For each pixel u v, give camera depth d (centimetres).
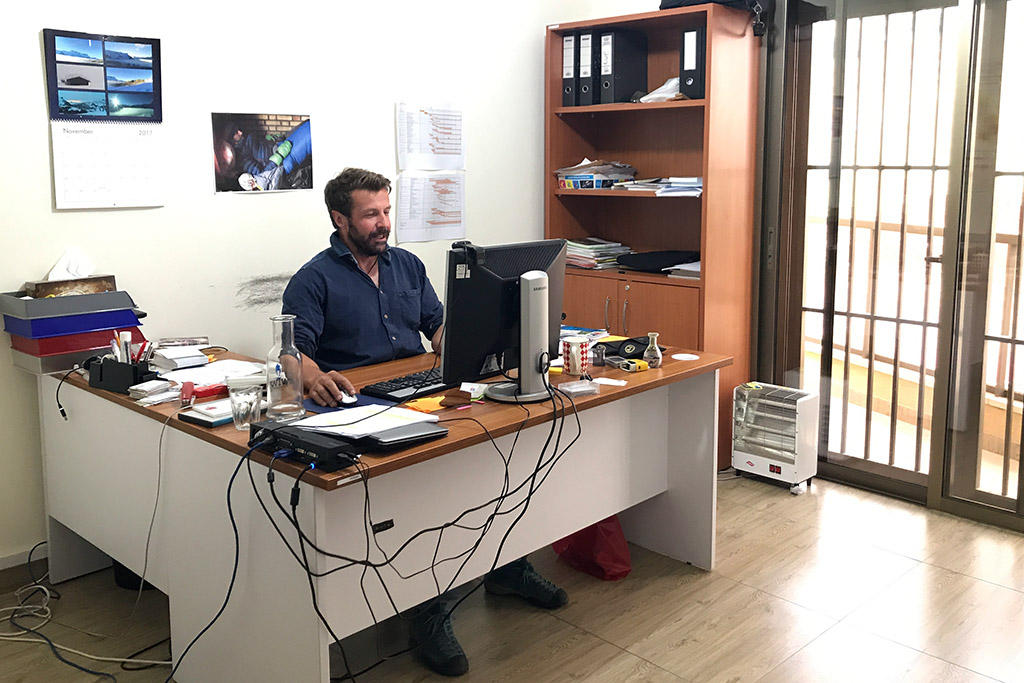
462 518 235
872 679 241
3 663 252
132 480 248
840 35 367
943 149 344
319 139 345
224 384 246
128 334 256
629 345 286
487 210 410
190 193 312
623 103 397
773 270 399
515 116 415
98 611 282
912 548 323
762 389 383
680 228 428
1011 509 341
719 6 360
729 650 256
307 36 335
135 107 295
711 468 299
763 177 395
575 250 425
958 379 348
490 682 241
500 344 237
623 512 330
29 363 275
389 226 291
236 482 207
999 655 253
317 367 250
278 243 339
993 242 333
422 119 376
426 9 371
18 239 278
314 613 194
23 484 294
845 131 371
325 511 197
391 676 245
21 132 274
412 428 204
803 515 354
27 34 272
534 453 254
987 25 324
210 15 309
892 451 375
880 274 370
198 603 230
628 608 281
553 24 419
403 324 306
